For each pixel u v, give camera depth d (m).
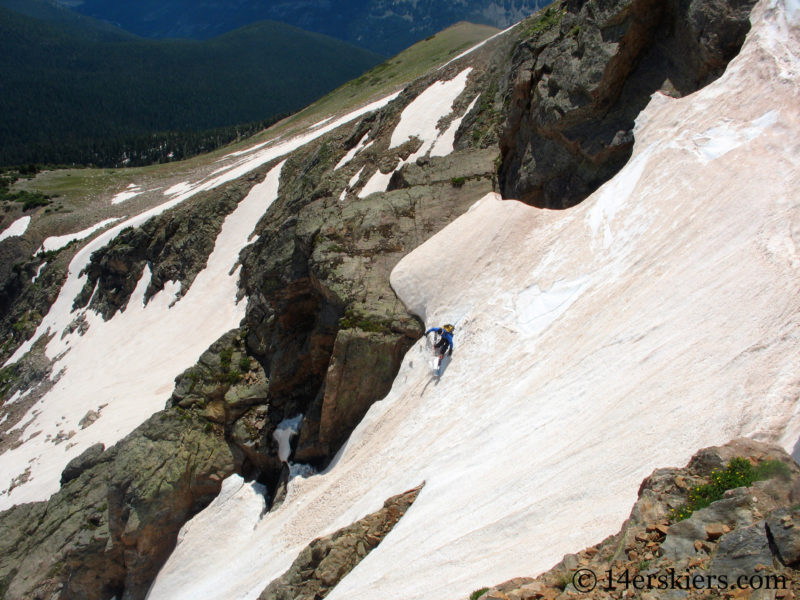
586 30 27.16
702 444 13.74
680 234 21.05
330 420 26.38
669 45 26.36
